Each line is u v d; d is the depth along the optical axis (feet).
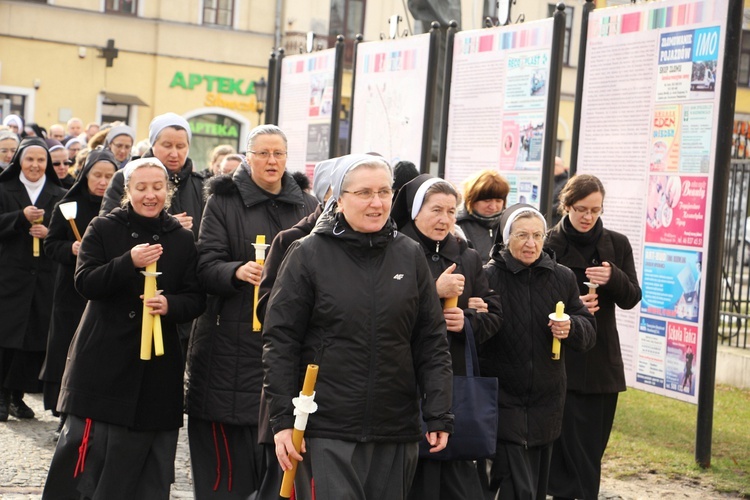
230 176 21.94
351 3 116.16
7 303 31.73
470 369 18.83
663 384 29.09
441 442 16.31
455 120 37.42
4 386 31.53
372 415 15.90
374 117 42.73
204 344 21.24
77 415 20.06
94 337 20.18
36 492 23.71
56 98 107.04
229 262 20.99
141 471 20.53
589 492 23.31
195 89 112.47
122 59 109.60
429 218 19.16
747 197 41.68
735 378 41.06
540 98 33.78
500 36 35.35
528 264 20.77
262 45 114.62
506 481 20.35
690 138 28.35
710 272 27.66
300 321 16.14
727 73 27.32
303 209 22.09
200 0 111.96
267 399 15.90
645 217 29.68
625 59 30.32
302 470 16.10
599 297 23.43
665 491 25.80
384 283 16.14
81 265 20.36
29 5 105.09
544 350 20.53
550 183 33.58
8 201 32.53
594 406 23.45
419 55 39.96
